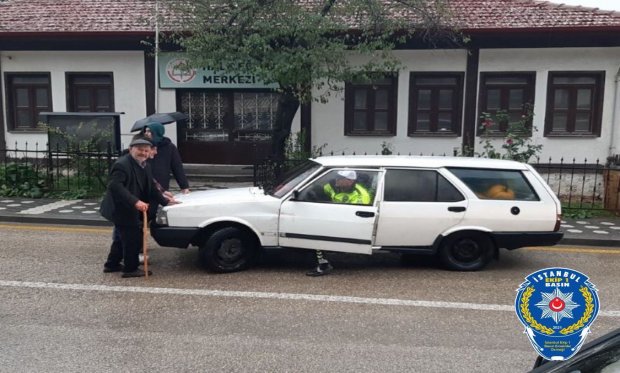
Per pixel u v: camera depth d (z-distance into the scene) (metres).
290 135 13.33
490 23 13.31
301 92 11.05
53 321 4.87
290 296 5.66
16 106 15.05
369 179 6.50
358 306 5.38
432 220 6.50
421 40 13.55
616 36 13.03
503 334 4.71
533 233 6.61
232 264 6.50
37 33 13.98
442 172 6.58
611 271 6.77
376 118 14.27
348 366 4.05
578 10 13.84
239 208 6.39
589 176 13.48
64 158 11.53
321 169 6.51
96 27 14.21
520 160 10.88
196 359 4.13
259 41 10.07
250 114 14.81
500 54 13.51
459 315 5.17
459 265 6.68
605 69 13.27
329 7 11.09
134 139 6.77
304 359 4.16
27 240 7.96
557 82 13.55
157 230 6.35
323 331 4.73
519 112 13.76
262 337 4.57
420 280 6.31
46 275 6.26
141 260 6.96
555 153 13.66
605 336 2.26
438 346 4.44
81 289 5.79
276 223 6.39
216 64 10.61
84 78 14.77
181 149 14.99
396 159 6.71
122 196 5.88
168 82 14.45
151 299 5.50
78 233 8.49
